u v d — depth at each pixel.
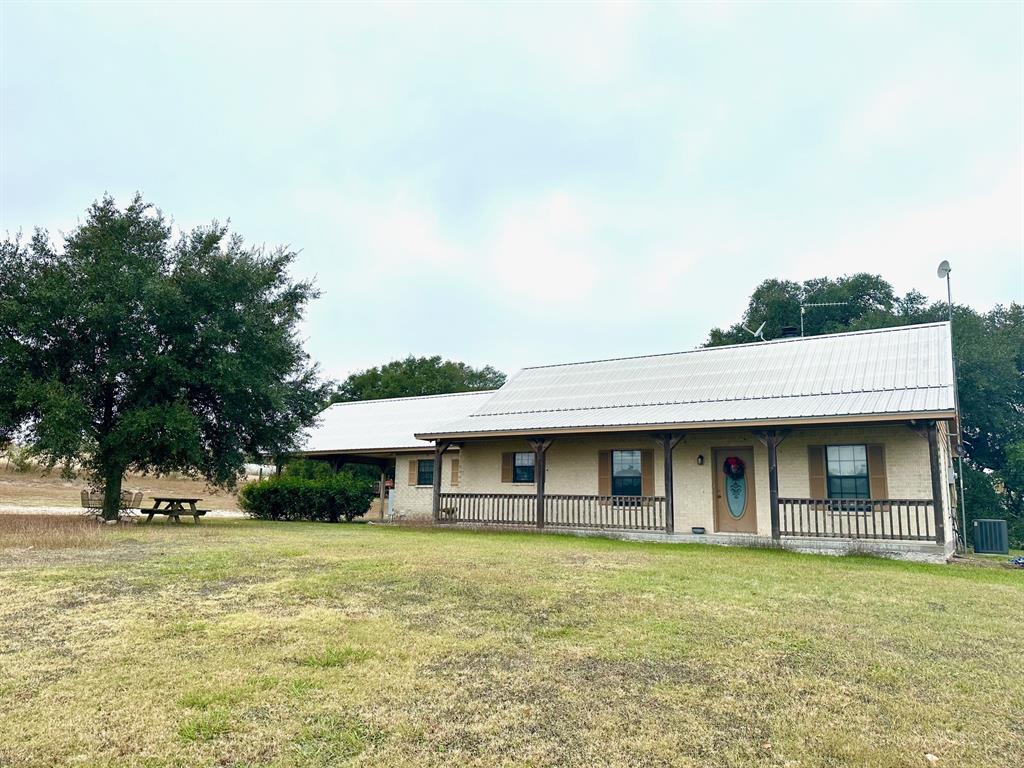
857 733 3.80
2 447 17.28
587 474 17.72
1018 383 32.41
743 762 3.41
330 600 6.73
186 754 3.35
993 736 3.81
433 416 25.97
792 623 6.23
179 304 16.06
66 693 4.11
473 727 3.77
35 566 8.22
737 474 15.84
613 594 7.36
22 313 14.95
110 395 16.86
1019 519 29.75
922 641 5.75
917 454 13.66
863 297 37.53
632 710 4.06
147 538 11.91
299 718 3.83
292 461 27.39
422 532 15.90
